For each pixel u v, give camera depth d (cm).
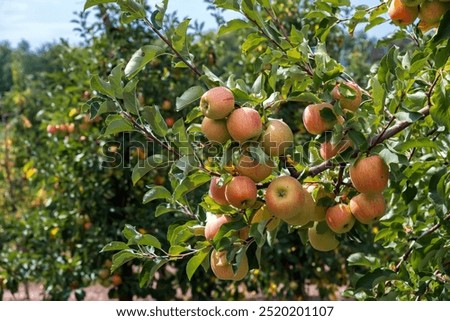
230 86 194
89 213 429
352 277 224
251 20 209
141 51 193
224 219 195
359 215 194
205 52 488
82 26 459
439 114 190
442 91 189
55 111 468
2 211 600
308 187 199
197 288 452
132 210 418
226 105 181
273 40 212
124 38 449
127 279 430
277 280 469
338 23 231
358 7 229
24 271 447
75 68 463
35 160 482
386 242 247
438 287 224
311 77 204
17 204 618
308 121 194
